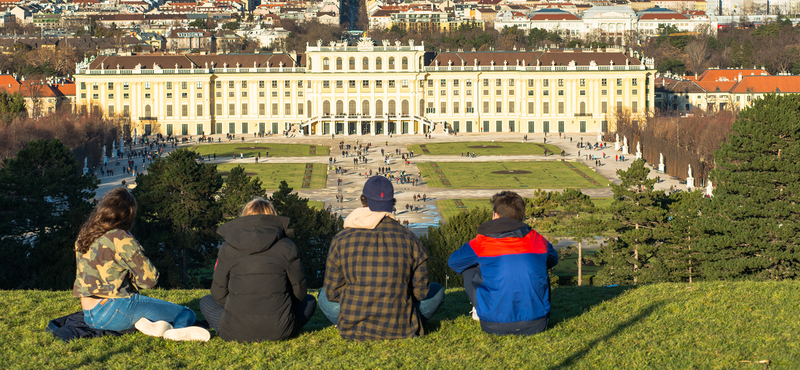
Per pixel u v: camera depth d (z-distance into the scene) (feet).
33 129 616.80
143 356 63.31
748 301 84.12
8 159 286.87
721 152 253.85
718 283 98.89
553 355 62.80
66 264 229.04
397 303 65.26
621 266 258.37
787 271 219.61
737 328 71.36
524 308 67.41
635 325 73.00
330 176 599.98
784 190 231.09
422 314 70.18
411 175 604.49
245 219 66.95
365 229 65.51
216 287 66.69
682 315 77.51
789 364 59.88
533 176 592.19
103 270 66.23
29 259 238.48
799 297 86.02
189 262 320.50
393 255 64.54
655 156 647.56
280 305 65.77
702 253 236.22
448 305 89.66
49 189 268.00
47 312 81.51
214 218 298.35
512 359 61.87
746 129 244.42
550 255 69.51
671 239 248.73
